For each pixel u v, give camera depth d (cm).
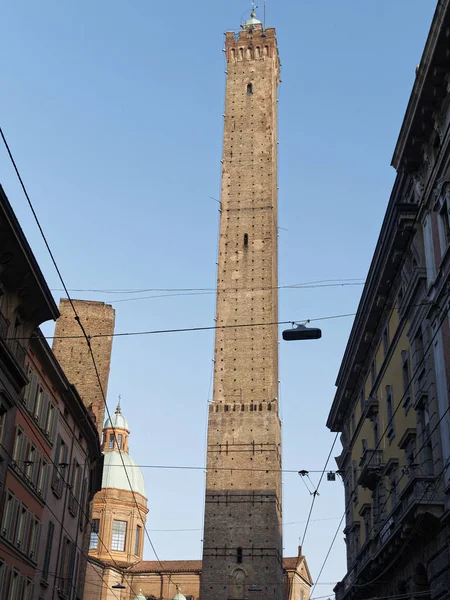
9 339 3628
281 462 9375
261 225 9762
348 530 5250
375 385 4469
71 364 6812
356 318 4600
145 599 11175
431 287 3219
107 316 7056
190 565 12100
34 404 4122
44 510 4347
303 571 13000
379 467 4150
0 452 3494
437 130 3178
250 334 9288
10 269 3606
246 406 9000
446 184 3072
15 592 3803
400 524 3225
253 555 8344
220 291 9531
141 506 12419
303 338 2914
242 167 10088
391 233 3672
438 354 3158
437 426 3136
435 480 3061
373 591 4225
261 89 10488
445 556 2939
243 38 10788
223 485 8688
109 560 11550
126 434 12962
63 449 4906
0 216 3319
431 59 2980
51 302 3959
